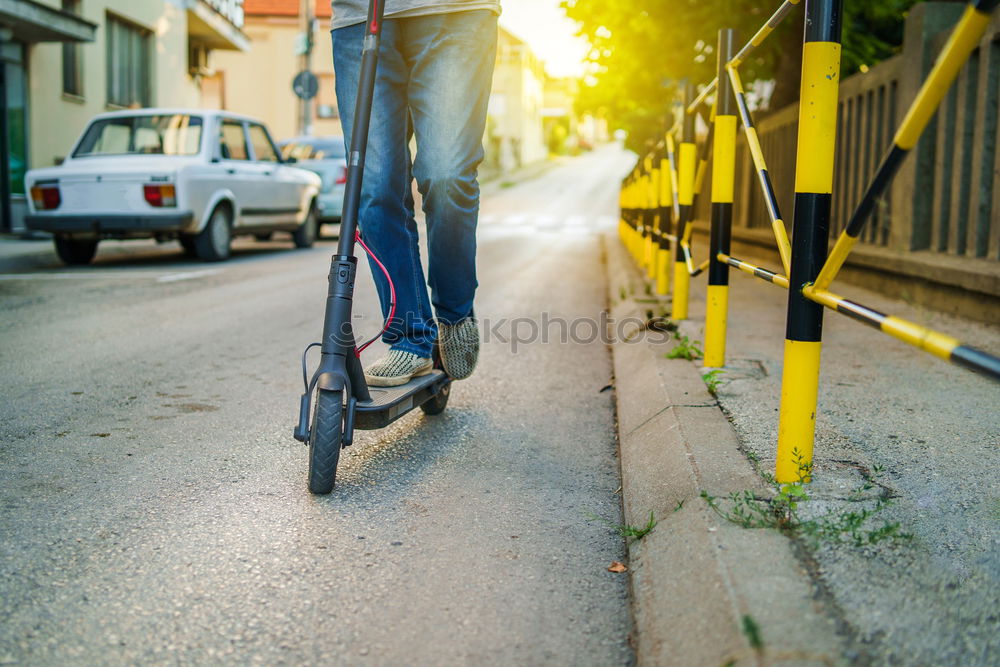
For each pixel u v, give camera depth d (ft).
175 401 10.91
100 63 48.62
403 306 9.07
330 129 104.88
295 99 103.81
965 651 4.37
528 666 4.93
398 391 8.61
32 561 6.13
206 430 9.61
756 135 8.55
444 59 8.49
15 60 40.14
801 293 6.57
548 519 7.18
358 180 7.50
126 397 11.07
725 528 5.84
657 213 22.86
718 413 8.91
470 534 6.81
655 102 44.52
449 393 11.15
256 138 33.78
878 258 19.22
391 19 8.47
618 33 38.34
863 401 9.66
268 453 8.77
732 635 4.51
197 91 69.41
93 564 6.11
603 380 12.79
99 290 22.04
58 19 37.81
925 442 8.02
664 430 8.57
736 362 11.70
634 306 18.03
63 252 29.32
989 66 15.25
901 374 11.18
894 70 19.45
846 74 34.24
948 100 17.04
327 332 7.59
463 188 8.85
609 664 4.97
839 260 5.96
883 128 20.22
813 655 4.24
